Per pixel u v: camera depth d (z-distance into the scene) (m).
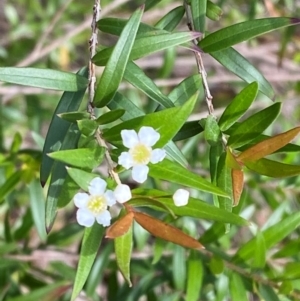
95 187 0.21
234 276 0.34
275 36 0.65
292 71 0.65
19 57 0.62
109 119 0.23
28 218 0.43
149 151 0.21
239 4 0.59
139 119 0.22
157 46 0.24
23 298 0.39
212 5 0.29
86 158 0.22
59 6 0.61
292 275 0.33
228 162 0.23
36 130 0.57
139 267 0.42
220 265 0.34
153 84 0.26
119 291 0.43
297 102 0.65
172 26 0.28
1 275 0.42
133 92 0.55
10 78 0.24
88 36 0.63
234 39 0.26
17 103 0.64
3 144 0.55
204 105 0.66
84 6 0.62
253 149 0.23
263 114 0.23
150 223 0.22
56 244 0.44
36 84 0.25
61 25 0.61
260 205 0.55
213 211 0.22
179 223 0.40
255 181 0.44
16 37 0.62
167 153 0.24
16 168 0.46
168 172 0.22
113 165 0.23
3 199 0.39
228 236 0.40
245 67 0.28
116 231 0.21
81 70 0.26
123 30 0.23
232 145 0.24
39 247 0.44
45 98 0.56
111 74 0.24
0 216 0.56
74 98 0.26
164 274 0.42
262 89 0.28
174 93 0.26
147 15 0.58
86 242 0.23
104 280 0.59
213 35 0.26
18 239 0.43
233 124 0.25
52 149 0.26
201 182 0.22
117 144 0.23
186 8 0.28
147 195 0.23
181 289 0.39
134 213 0.22
